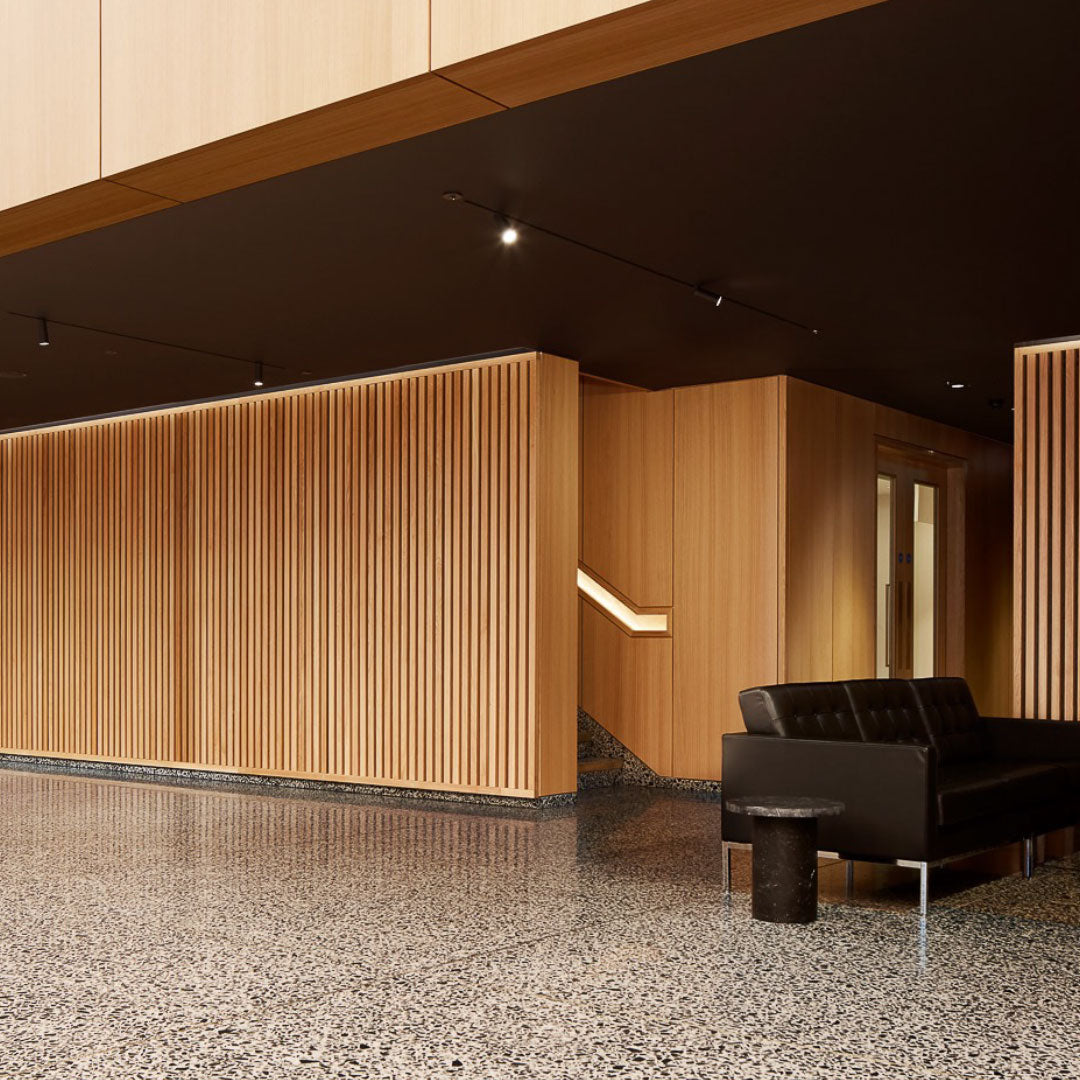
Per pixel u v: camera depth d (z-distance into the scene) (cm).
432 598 946
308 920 541
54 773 1120
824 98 459
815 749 583
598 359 917
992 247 632
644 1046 379
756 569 969
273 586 1040
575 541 924
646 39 404
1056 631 758
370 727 976
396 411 972
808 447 989
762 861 542
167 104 511
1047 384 785
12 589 1243
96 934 519
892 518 1160
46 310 778
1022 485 783
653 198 568
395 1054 372
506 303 757
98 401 1101
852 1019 404
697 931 522
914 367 934
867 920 545
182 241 636
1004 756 760
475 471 925
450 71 430
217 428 1085
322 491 1014
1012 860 707
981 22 400
